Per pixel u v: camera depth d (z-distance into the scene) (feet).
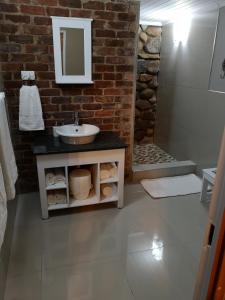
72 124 8.29
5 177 4.85
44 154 6.73
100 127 8.86
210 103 9.34
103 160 7.41
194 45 9.98
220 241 2.01
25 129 7.61
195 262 6.02
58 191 7.83
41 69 7.63
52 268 5.79
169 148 12.84
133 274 5.65
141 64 12.82
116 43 8.01
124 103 8.79
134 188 9.54
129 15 7.83
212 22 8.80
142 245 6.57
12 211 7.00
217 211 1.99
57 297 5.08
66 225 7.33
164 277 5.58
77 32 7.50
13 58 7.31
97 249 6.41
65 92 8.09
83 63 7.85
